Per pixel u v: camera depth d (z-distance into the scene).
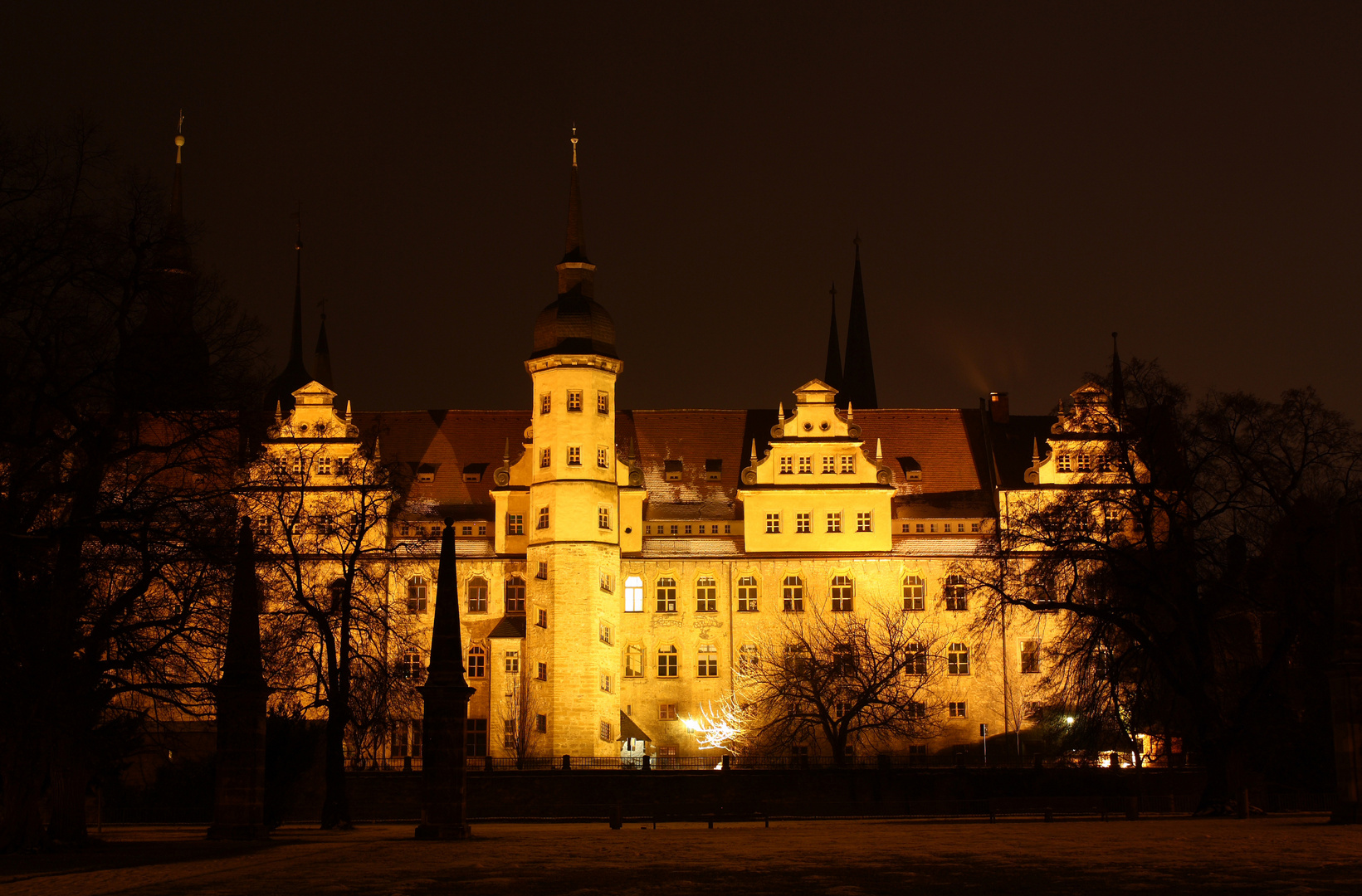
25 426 48.34
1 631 47.66
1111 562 68.69
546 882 35.97
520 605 112.38
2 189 47.16
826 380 148.88
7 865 41.31
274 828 68.94
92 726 50.88
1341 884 33.47
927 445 120.44
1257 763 76.56
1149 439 69.94
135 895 33.53
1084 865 38.34
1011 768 86.44
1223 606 69.81
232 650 51.31
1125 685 75.06
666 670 112.44
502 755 108.25
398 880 36.44
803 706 104.25
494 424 121.75
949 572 112.25
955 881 35.28
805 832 57.50
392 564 98.00
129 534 49.12
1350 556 53.28
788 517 113.81
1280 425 69.25
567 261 115.00
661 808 85.94
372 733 81.56
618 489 113.25
